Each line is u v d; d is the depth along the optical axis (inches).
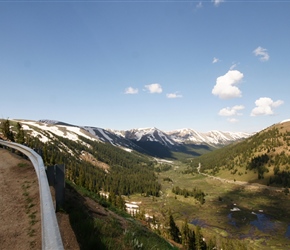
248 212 5674.2
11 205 447.5
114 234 341.7
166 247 440.1
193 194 7406.5
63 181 377.7
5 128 1723.7
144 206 6348.4
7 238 324.5
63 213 363.6
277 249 3553.2
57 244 115.0
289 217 5241.1
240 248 3002.0
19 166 741.9
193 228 4429.1
